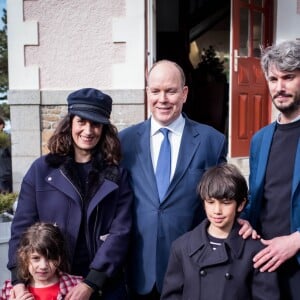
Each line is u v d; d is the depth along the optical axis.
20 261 2.00
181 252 1.92
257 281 1.81
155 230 2.14
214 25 7.67
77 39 4.67
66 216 2.04
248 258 1.82
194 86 7.31
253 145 2.10
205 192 1.88
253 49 5.41
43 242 1.94
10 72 4.67
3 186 4.98
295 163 1.88
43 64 4.68
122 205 2.13
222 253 1.82
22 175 4.74
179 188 2.17
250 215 2.04
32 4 4.62
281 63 1.82
